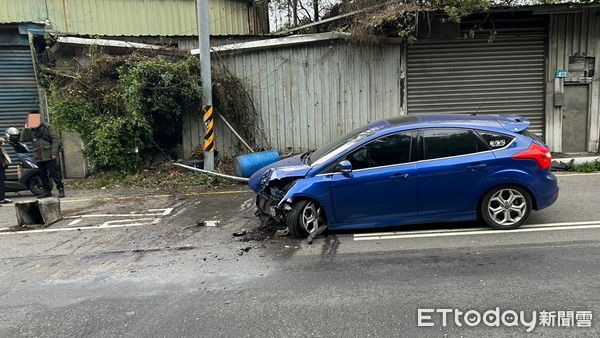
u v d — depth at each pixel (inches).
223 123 469.7
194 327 144.6
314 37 460.8
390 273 182.5
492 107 474.9
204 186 398.6
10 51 468.1
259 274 187.9
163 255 218.2
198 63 437.1
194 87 419.5
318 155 248.5
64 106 425.7
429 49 466.3
